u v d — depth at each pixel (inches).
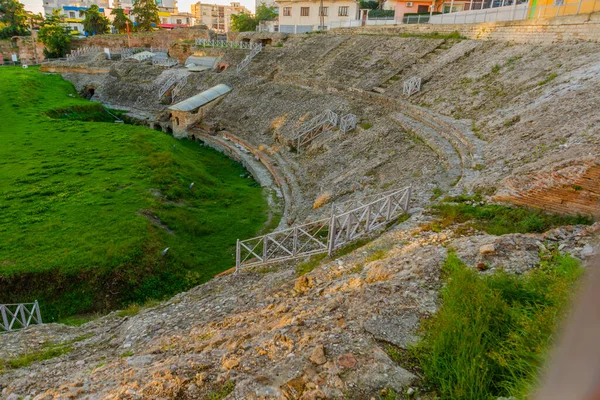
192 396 237.9
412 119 979.9
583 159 406.3
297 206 907.4
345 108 1211.2
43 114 1697.8
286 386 221.5
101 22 3408.0
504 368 200.2
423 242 421.7
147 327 430.0
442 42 1278.3
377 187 758.5
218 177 1224.2
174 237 807.7
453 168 649.6
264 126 1430.9
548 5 968.3
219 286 528.4
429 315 271.7
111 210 852.0
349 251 501.7
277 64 1820.9
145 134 1416.1
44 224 789.2
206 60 2257.6
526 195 438.0
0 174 1050.7
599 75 649.6
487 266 317.4
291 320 309.9
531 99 743.7
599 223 349.7
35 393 316.8
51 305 633.6
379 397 207.8
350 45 1637.6
